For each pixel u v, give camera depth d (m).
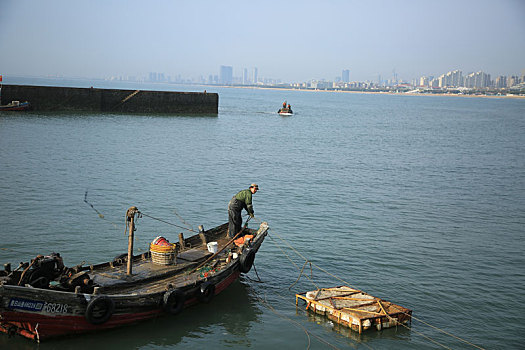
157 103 80.12
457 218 25.83
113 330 12.72
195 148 46.81
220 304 14.98
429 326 14.08
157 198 26.89
